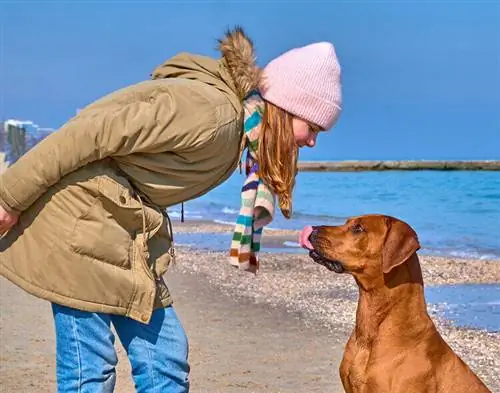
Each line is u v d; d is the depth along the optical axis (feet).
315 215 80.38
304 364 22.72
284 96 12.37
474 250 50.75
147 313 12.30
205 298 33.17
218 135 11.99
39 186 11.57
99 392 12.35
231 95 12.30
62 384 12.36
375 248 14.57
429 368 14.26
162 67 12.93
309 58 12.46
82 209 11.86
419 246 14.28
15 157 75.31
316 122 12.59
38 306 30.14
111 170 12.03
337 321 28.60
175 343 13.10
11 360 22.39
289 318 29.07
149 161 12.08
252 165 12.83
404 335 14.44
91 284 11.95
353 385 14.89
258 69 12.36
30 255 11.97
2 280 36.24
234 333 26.63
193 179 12.41
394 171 178.09
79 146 11.43
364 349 14.83
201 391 20.11
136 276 12.24
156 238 12.85
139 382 13.03
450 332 27.37
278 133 12.44
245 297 33.35
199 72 12.50
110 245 11.98
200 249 50.14
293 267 41.32
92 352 12.28
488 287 35.96
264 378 21.25
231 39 12.41
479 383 14.52
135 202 12.09
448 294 34.47
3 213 11.70
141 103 11.66
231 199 116.26
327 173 182.29
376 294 14.64
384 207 87.81
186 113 11.71
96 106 11.80
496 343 25.80
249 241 12.80
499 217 73.41
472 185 114.01
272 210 12.70
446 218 74.28
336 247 14.83
